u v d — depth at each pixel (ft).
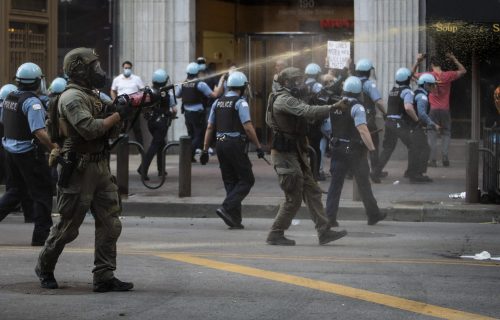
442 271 40.83
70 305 34.04
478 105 84.12
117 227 36.17
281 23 99.30
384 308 33.65
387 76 87.15
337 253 45.83
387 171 78.79
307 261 43.21
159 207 62.39
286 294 35.99
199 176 76.23
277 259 43.80
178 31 92.89
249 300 34.94
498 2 82.53
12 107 46.47
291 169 46.96
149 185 71.46
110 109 35.32
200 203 62.03
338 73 79.41
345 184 71.51
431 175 75.97
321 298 35.27
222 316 32.48
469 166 61.00
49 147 46.03
